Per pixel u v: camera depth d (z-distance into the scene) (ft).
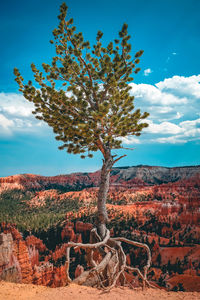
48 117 43.47
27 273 136.05
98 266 34.91
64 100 41.86
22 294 25.59
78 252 224.33
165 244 277.64
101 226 42.32
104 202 42.93
